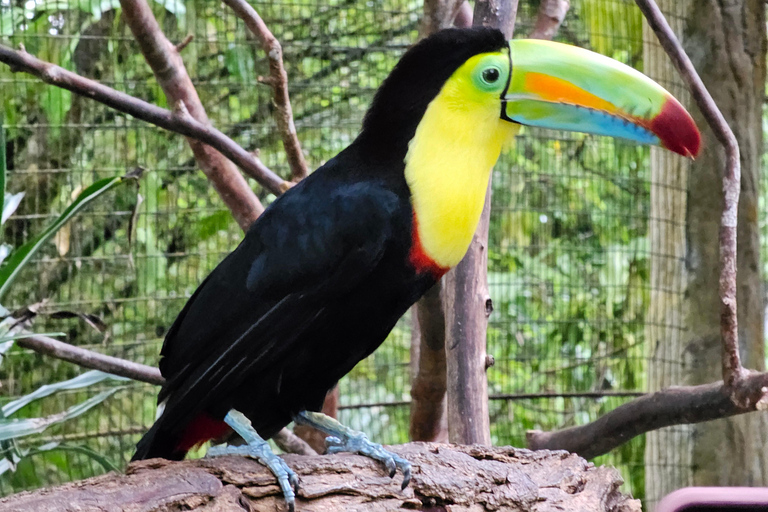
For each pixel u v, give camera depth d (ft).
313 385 11.64
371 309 11.28
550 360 25.99
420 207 11.05
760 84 20.27
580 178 25.57
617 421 14.65
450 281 13.56
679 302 20.80
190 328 11.30
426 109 11.30
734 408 13.47
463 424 13.01
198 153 16.89
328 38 24.88
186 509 8.92
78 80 14.44
